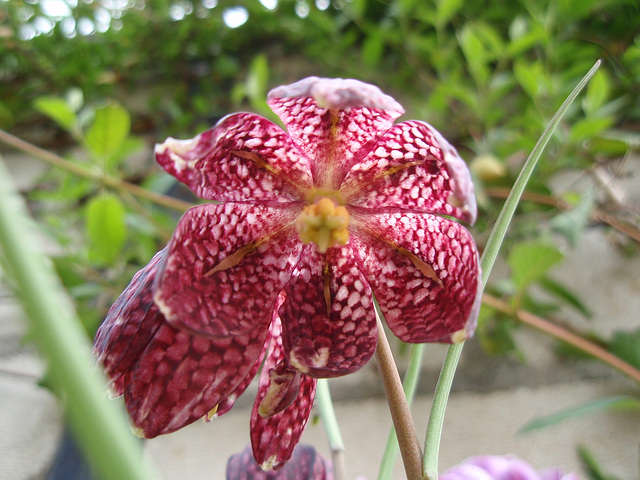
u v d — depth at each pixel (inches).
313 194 3.8
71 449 7.3
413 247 3.5
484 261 3.2
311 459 4.6
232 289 3.3
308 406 3.6
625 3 9.9
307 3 11.9
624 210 9.2
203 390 3.1
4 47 12.9
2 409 8.3
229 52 14.2
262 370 3.5
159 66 14.2
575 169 9.6
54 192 9.3
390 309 3.5
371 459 7.7
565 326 8.6
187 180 3.2
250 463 4.5
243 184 3.6
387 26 11.0
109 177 7.9
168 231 8.5
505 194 8.8
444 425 7.9
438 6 9.9
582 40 10.3
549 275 9.2
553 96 8.5
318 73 13.5
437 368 8.4
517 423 7.8
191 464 7.8
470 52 8.9
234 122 3.3
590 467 6.1
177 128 13.2
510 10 10.3
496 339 7.8
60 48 13.0
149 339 3.1
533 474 4.2
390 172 3.7
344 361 3.2
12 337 8.9
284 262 3.6
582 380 8.0
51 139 13.3
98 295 9.5
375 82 11.9
